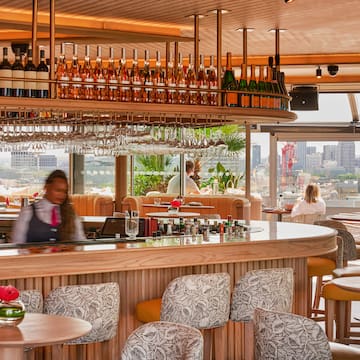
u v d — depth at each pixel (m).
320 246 6.84
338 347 5.09
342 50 10.59
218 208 15.11
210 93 7.26
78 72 6.98
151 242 6.19
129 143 7.45
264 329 4.36
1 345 3.77
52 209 6.32
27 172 16.08
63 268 5.52
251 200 15.45
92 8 7.59
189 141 7.48
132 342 4.06
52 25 6.50
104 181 16.25
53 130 7.72
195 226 6.89
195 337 3.78
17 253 5.45
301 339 4.23
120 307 6.07
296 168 16.19
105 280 5.99
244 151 15.46
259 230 7.34
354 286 5.94
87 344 5.96
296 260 7.06
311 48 10.38
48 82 6.36
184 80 7.31
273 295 5.82
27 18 7.88
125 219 6.57
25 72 6.35
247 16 7.96
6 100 6.19
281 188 16.27
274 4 7.36
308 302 8.57
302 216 13.55
